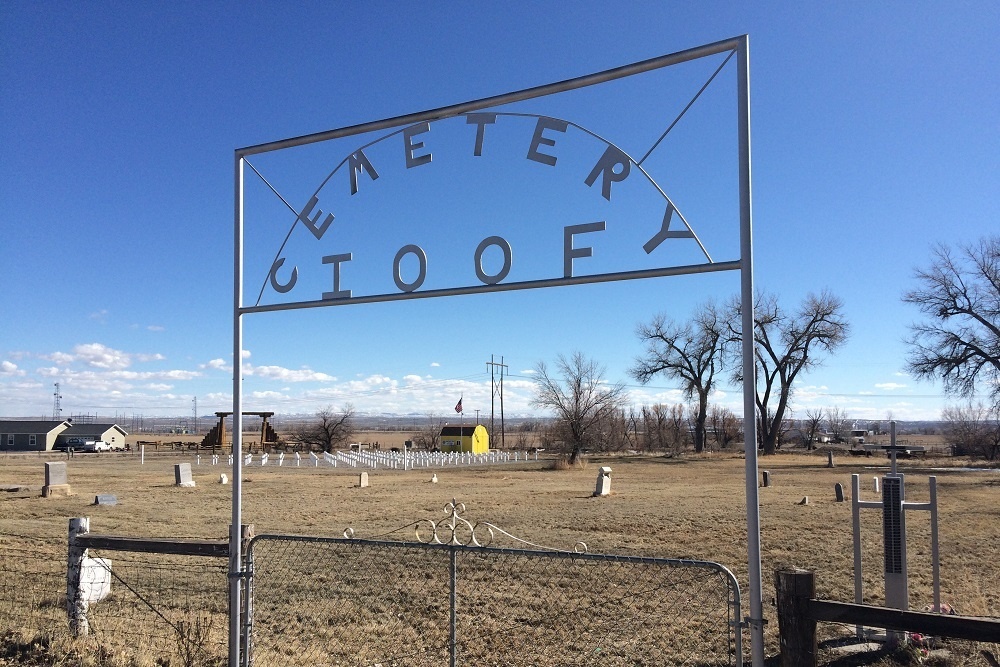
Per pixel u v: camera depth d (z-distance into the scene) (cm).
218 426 7588
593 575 1019
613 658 678
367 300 545
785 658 394
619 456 6147
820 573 1059
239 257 603
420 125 547
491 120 522
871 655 668
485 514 1869
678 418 8262
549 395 4828
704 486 2914
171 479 3312
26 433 8600
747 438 414
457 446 6769
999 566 1100
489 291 501
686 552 1254
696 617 805
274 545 1261
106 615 758
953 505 2052
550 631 761
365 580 994
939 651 659
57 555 1173
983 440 5806
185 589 927
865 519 1681
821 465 4744
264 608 857
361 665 653
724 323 6488
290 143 588
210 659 605
